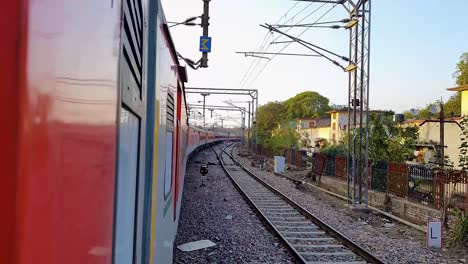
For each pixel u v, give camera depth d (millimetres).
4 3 703
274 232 10039
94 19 1095
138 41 2203
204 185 19359
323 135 57031
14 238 681
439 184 12148
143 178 2486
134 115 2076
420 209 12359
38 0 751
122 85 1564
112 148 1331
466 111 24203
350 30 14172
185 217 11797
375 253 8523
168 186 4375
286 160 35844
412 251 8797
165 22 3512
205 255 8211
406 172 14133
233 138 107875
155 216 3004
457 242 9164
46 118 777
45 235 775
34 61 732
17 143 688
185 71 6172
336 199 16484
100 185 1171
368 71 13594
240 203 14617
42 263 763
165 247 4051
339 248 8797
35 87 736
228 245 8945
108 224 1292
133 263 2133
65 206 879
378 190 16312
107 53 1258
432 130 31516
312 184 22328
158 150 3143
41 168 756
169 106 4297
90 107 1061
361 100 13883
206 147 60531
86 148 1026
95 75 1108
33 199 724
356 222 11883
